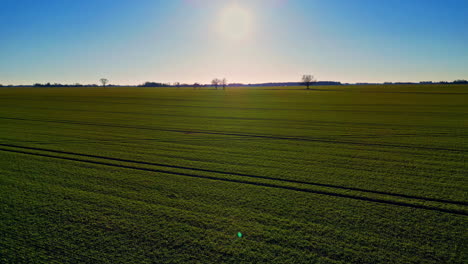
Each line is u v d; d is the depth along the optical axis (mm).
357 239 4926
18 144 12914
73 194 6914
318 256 4477
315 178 8219
